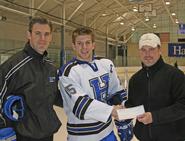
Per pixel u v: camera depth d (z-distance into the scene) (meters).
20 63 1.80
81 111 1.81
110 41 24.62
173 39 26.69
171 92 1.83
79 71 1.91
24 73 1.79
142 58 1.90
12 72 1.77
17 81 1.78
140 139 2.03
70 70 1.90
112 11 18.94
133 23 25.16
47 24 1.88
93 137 1.94
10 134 1.67
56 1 12.90
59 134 4.06
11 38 12.51
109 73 2.06
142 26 27.34
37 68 1.86
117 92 2.14
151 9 17.08
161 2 20.19
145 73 1.95
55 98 1.97
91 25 19.12
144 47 1.87
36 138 1.78
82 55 1.93
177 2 23.86
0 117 1.72
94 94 1.94
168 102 1.84
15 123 1.77
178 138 1.89
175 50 16.70
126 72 15.62
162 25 27.08
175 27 26.59
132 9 19.39
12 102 1.69
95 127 1.94
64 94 1.94
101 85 1.97
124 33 26.94
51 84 1.91
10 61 1.81
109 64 2.09
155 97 1.87
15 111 1.72
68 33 17.36
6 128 1.68
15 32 12.77
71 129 1.97
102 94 1.98
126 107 2.06
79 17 17.00
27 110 1.78
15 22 12.69
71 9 15.08
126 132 2.16
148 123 1.80
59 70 1.98
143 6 17.22
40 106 1.82
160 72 1.88
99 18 19.84
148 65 1.90
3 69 1.78
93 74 1.95
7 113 1.69
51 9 13.68
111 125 2.07
